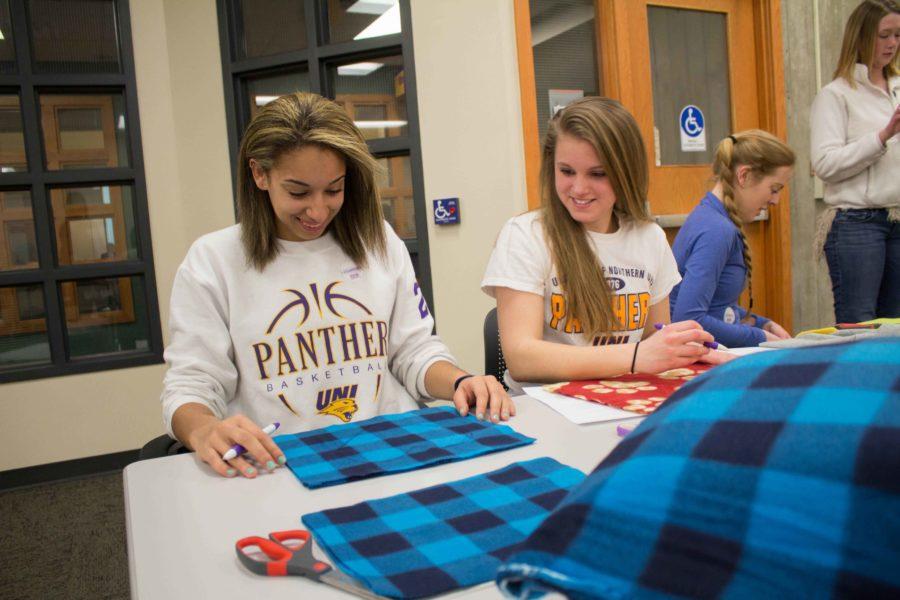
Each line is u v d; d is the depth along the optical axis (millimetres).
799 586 289
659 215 3041
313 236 1160
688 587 311
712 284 1728
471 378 1062
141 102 2922
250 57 2971
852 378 330
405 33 2789
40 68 2818
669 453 352
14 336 2828
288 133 1009
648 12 2967
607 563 335
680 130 3076
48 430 2812
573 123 1240
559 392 1053
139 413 2932
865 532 283
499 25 2768
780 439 322
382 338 1227
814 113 2283
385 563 509
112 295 2953
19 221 2828
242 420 839
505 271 1345
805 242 3279
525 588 361
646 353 1115
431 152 2822
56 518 2379
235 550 560
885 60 2160
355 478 719
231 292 1123
